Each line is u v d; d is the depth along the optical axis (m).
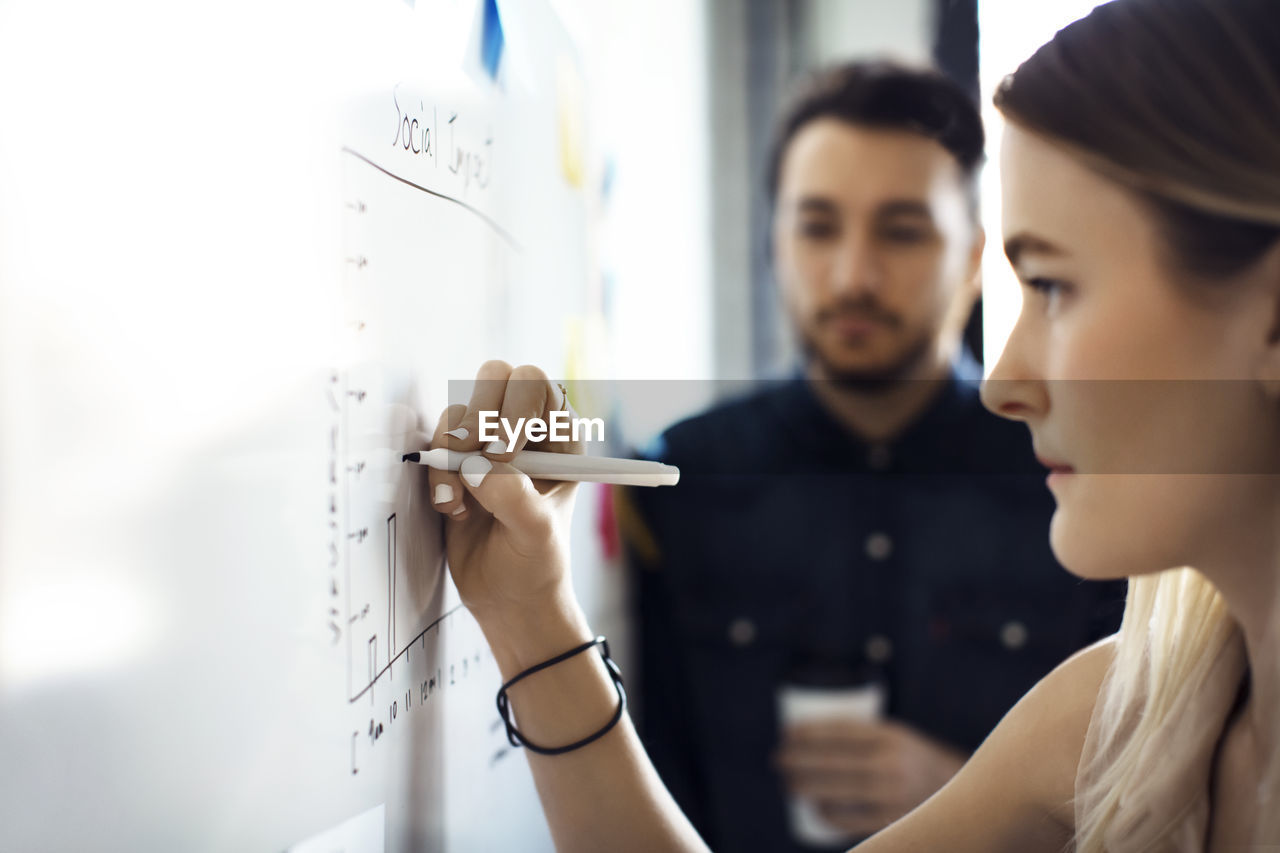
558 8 0.79
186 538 0.27
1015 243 0.41
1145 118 0.36
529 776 0.69
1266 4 0.36
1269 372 0.36
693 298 1.52
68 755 0.23
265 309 0.30
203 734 0.28
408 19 0.42
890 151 1.19
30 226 0.22
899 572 1.28
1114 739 0.47
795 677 1.17
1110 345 0.38
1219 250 0.36
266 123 0.30
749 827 1.27
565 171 0.82
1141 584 0.47
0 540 0.21
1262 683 0.40
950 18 1.44
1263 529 0.38
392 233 0.40
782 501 1.31
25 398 0.22
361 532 0.37
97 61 0.24
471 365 0.52
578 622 0.47
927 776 1.10
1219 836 0.44
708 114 1.54
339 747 0.36
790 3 1.51
